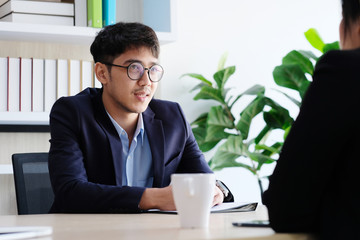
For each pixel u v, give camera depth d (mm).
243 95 3525
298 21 3727
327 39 3801
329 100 928
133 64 1809
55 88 2816
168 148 1919
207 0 3459
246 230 964
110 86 1854
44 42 3012
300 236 916
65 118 1803
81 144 1795
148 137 1897
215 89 3234
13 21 2727
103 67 1867
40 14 2781
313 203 940
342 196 928
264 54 3613
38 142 3045
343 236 895
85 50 3152
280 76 3320
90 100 1903
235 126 3305
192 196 997
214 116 3252
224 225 1062
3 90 2732
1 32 2707
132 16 3270
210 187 1013
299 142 940
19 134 3008
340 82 928
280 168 955
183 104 3350
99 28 2838
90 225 1094
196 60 3404
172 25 2961
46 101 2795
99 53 1875
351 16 1050
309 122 937
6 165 2754
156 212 1449
